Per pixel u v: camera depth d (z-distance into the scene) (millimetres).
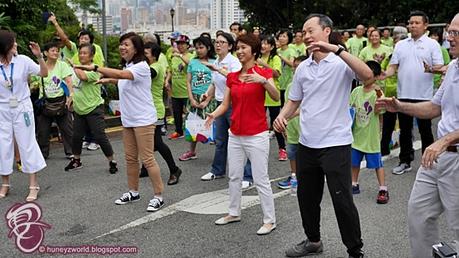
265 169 5035
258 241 4891
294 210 5730
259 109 4980
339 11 27359
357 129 5996
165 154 6797
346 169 4133
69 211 5844
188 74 7656
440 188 3533
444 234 4930
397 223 5297
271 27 31094
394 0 25469
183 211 5781
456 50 3406
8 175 6484
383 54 9469
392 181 6816
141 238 5031
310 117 4172
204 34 7824
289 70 9180
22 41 10203
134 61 5594
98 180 7164
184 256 4598
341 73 4070
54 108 8172
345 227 4203
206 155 8594
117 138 10086
